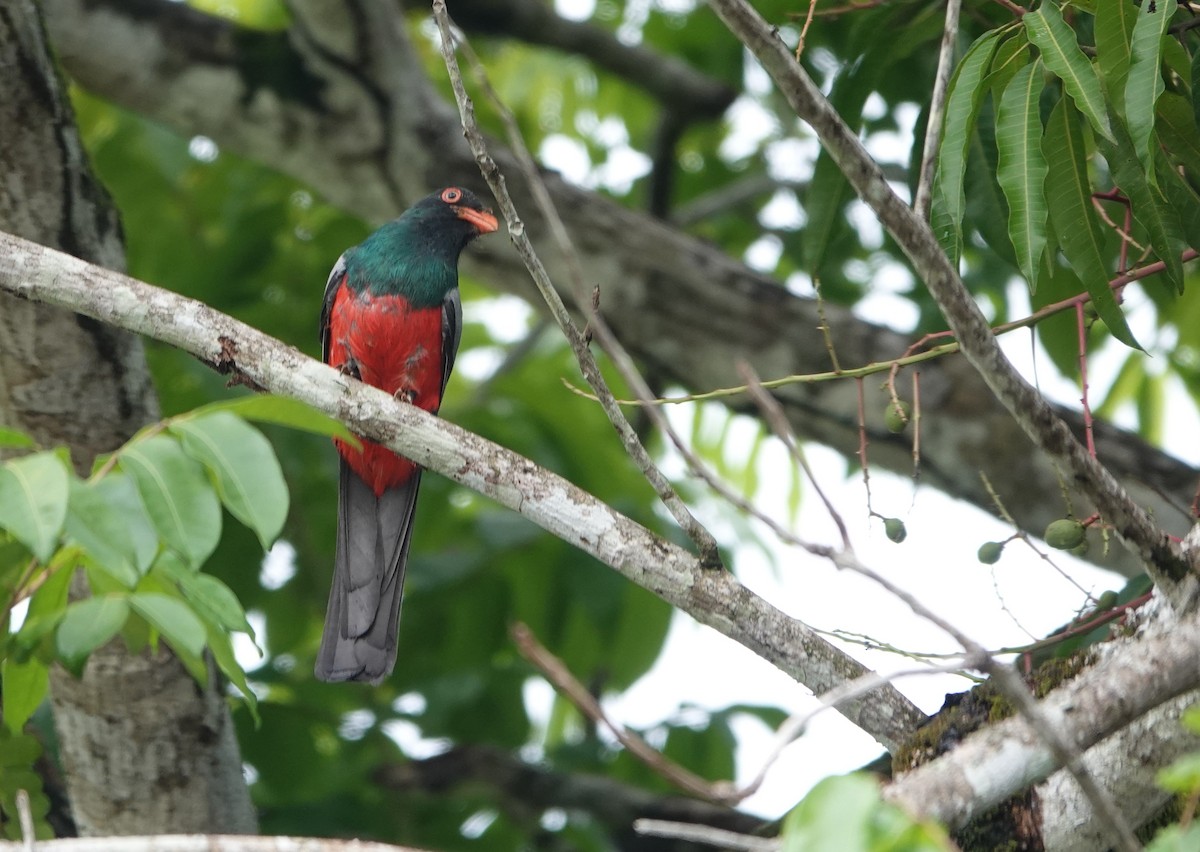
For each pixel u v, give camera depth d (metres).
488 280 12.34
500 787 12.12
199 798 9.59
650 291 11.84
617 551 6.94
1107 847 6.18
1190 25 7.53
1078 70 6.07
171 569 6.67
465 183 11.98
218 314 7.36
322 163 12.21
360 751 12.53
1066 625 7.90
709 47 16.22
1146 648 5.59
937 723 6.66
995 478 11.20
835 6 12.09
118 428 9.23
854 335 11.58
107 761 9.42
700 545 6.82
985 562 7.22
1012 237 6.28
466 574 13.25
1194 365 13.82
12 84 8.72
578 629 13.66
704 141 17.39
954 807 5.37
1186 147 6.91
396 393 11.06
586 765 12.91
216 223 14.33
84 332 8.90
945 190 6.51
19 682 7.36
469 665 13.51
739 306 11.74
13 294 7.33
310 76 11.92
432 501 14.05
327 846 5.41
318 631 13.66
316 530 13.49
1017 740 5.45
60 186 9.01
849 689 4.62
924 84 11.87
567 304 12.18
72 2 11.77
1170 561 6.00
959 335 5.61
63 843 5.29
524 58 17.25
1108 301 6.75
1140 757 5.99
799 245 15.65
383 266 10.90
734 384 11.79
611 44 14.73
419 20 16.20
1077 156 6.75
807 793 4.00
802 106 5.36
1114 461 10.93
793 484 14.54
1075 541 7.03
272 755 12.08
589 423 14.70
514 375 14.87
